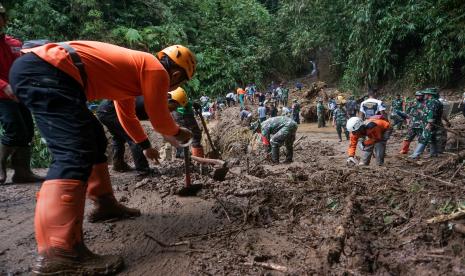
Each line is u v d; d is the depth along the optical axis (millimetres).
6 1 19750
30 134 4457
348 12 22047
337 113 13453
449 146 9344
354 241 2566
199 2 30688
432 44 18641
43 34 19422
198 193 3965
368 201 3445
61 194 2193
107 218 3232
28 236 2922
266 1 38719
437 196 3318
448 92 18656
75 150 2250
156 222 3215
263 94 26109
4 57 3898
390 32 19594
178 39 25062
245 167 5660
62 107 2271
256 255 2518
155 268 2412
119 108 3131
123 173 5184
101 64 2461
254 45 31562
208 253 2604
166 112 2672
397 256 2404
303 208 3414
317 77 30453
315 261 2432
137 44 23344
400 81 21031
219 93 27438
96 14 21703
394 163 7590
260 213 3275
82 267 2229
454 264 2234
